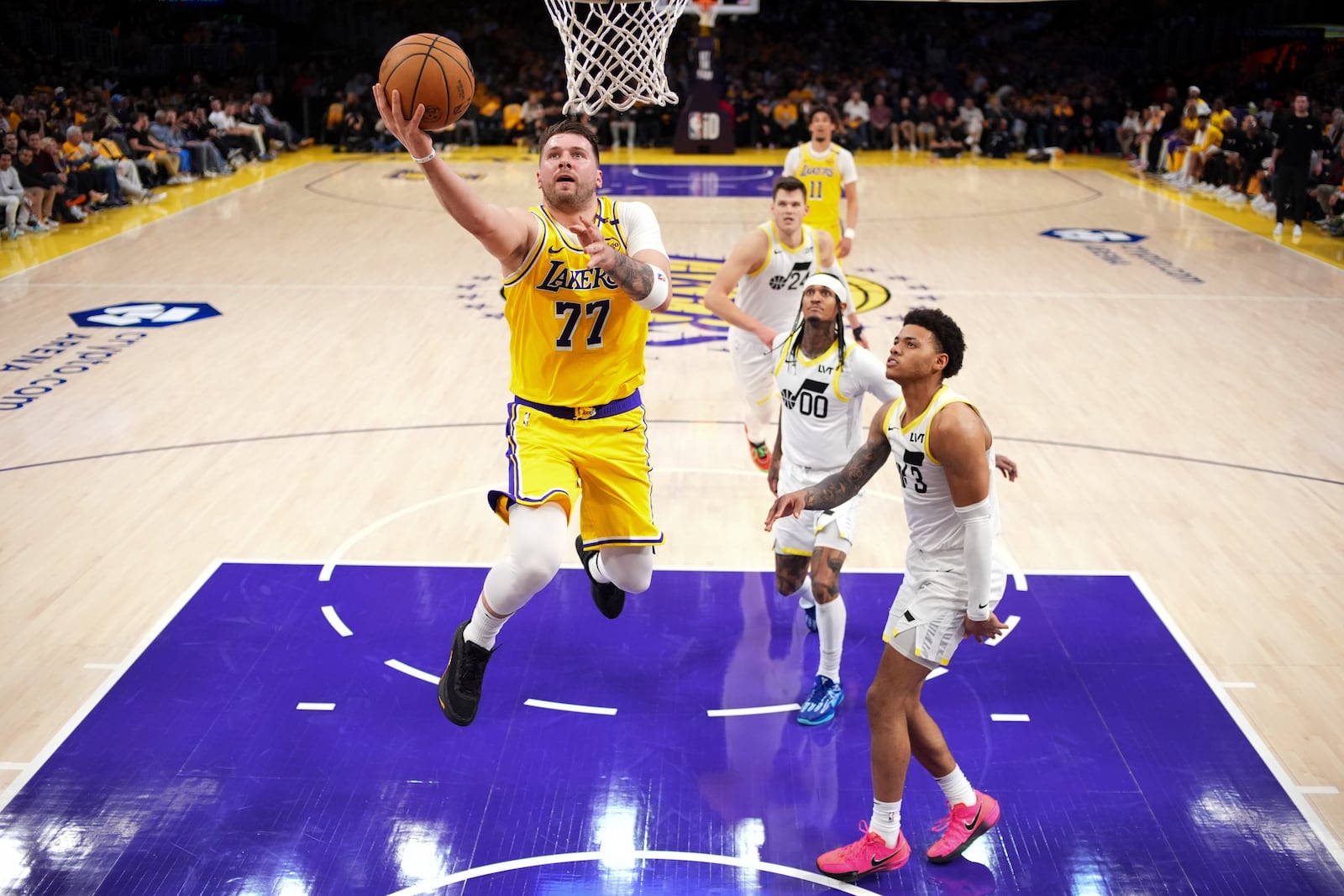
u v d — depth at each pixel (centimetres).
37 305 1089
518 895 376
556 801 422
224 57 2477
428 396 851
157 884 377
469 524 643
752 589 579
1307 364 938
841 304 465
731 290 651
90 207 1555
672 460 739
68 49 2241
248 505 664
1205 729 464
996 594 381
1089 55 2730
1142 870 390
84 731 456
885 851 383
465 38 2716
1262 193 1677
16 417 796
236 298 1124
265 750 448
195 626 535
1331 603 563
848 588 578
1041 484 703
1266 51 2423
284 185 1842
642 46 437
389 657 514
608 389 372
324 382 878
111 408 816
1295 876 386
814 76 2517
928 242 1425
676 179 1922
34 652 511
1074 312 1094
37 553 602
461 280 1209
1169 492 691
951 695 488
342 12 2741
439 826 408
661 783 433
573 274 347
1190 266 1296
